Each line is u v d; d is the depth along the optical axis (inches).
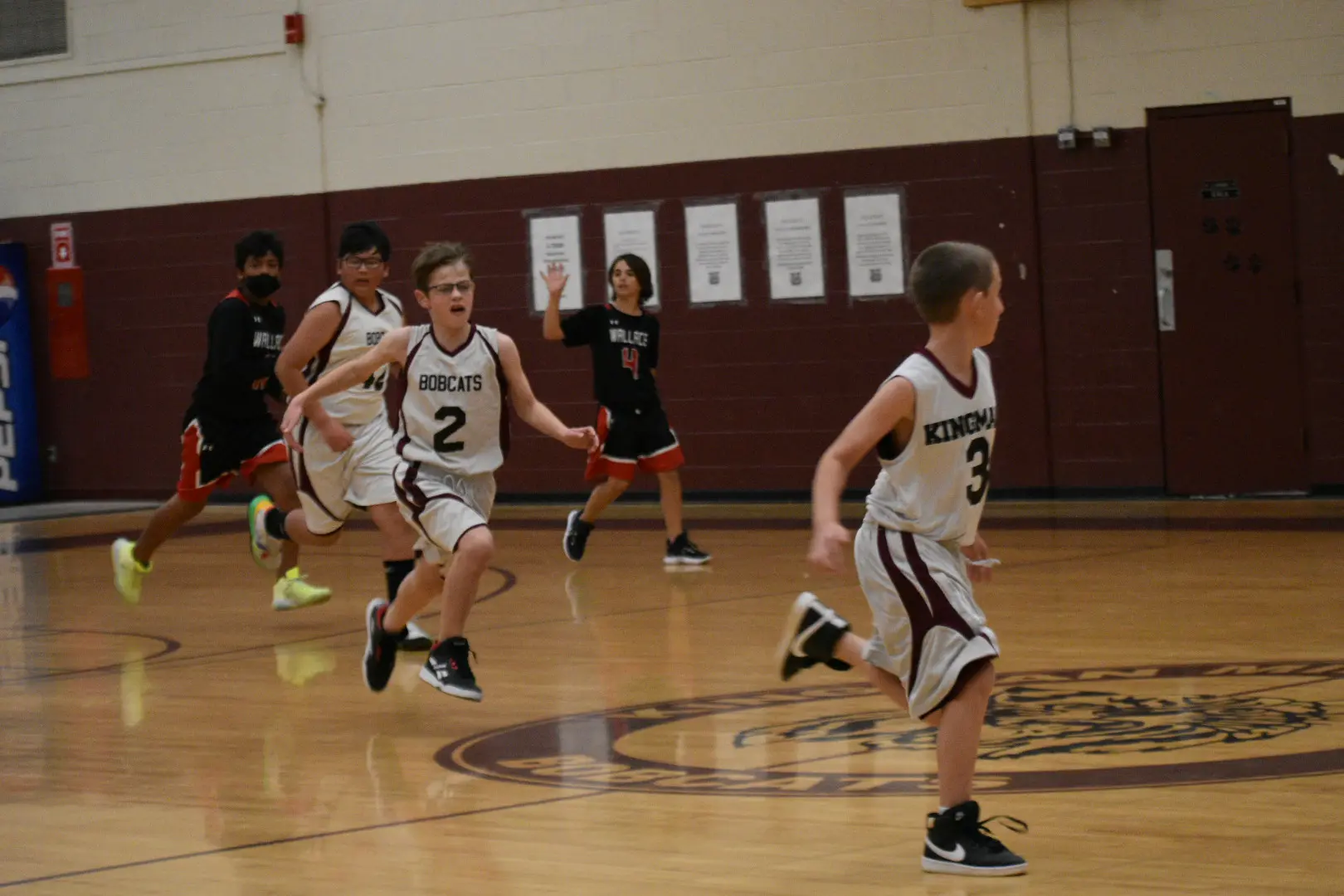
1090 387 575.8
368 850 198.4
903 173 594.6
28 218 739.4
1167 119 559.5
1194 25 553.0
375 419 335.3
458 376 267.1
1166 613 348.2
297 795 230.4
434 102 663.8
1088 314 573.6
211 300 710.5
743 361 624.4
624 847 194.4
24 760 260.1
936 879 175.6
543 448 657.6
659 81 627.8
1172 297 563.5
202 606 430.6
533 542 537.6
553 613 391.5
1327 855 176.1
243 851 200.7
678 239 629.9
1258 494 558.6
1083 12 565.6
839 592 404.2
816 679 299.1
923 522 183.0
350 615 409.4
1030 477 585.0
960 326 182.1
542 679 311.1
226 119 700.7
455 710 287.7
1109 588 385.4
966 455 183.0
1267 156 548.4
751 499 627.5
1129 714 254.7
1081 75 568.1
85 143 727.1
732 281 623.5
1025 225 578.9
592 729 265.4
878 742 245.8
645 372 465.7
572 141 642.8
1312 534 458.9
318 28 680.4
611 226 639.1
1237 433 559.5
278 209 695.1
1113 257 569.3
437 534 265.3
